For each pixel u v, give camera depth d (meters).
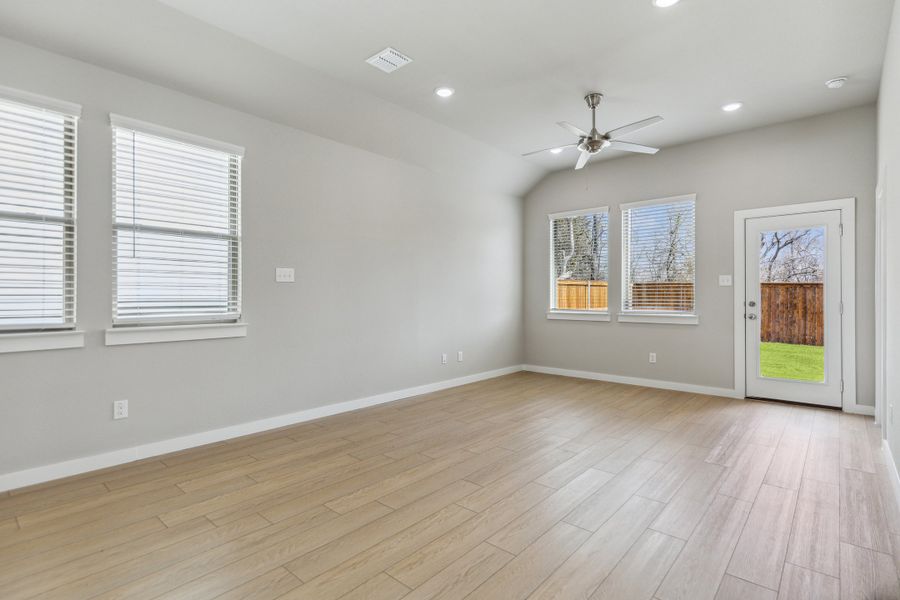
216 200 3.38
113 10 2.55
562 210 6.00
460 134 4.68
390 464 2.93
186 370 3.21
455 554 1.91
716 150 4.80
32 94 2.54
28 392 2.58
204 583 1.72
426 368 5.01
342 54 3.18
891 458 2.67
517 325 6.34
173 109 3.12
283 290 3.75
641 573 1.78
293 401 3.83
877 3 2.57
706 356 4.90
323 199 4.04
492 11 2.69
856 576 1.75
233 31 2.88
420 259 4.93
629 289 5.49
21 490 2.52
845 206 4.10
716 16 2.73
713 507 2.33
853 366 4.08
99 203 2.82
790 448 3.19
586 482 2.64
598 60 3.26
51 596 1.64
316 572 1.79
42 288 2.64
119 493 2.49
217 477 2.71
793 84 3.62
